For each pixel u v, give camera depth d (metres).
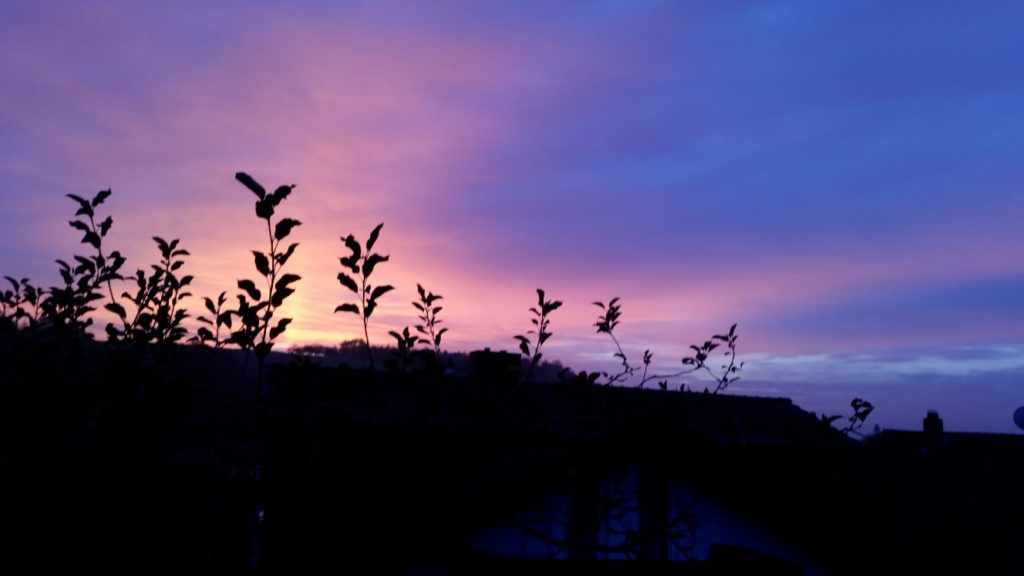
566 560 4.52
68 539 3.12
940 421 17.02
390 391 3.82
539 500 6.57
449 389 4.30
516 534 6.73
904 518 11.63
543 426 4.51
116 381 3.12
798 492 8.42
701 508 8.20
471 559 4.69
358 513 3.56
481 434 4.14
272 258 2.93
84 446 3.23
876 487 10.55
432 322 3.92
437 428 3.85
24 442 3.11
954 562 10.70
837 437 6.97
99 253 3.44
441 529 6.20
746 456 8.09
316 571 3.52
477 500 6.46
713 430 6.59
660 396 6.22
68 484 3.16
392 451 3.67
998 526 12.45
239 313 2.92
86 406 3.23
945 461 15.03
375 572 5.83
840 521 8.66
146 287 3.42
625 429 5.89
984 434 16.20
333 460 3.53
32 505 3.08
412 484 3.80
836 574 8.67
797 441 8.87
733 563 4.47
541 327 4.53
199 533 3.34
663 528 4.91
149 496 3.27
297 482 3.37
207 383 3.43
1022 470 14.30
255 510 3.42
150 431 3.23
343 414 3.42
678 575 4.46
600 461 6.00
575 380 4.89
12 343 3.23
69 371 3.27
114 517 3.23
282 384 3.32
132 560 3.20
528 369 4.47
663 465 6.24
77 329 3.31
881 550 8.80
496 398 4.53
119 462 3.21
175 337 3.34
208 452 3.31
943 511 12.73
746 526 8.36
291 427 3.35
